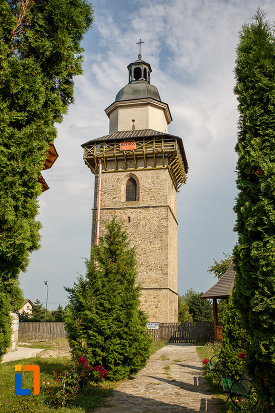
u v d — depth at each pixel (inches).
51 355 597.9
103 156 1177.4
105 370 385.4
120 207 1147.3
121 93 1305.4
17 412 261.1
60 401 292.4
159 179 1146.7
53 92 278.1
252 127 238.4
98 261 446.9
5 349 220.8
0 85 231.6
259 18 262.2
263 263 209.2
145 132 1200.2
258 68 247.6
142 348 436.5
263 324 205.9
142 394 345.1
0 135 222.7
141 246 1103.0
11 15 238.1
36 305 2130.9
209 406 302.2
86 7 301.9
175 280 1258.0
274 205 215.5
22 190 228.8
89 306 406.0
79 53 293.0
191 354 676.1
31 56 257.6
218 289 870.4
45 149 248.8
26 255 234.1
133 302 422.9
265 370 208.2
